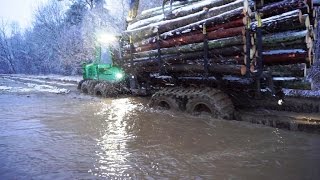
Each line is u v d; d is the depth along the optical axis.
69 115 9.68
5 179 4.62
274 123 7.33
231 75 8.39
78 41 33.78
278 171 4.66
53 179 4.57
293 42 7.30
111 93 13.71
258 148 5.73
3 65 61.72
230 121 7.92
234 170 4.73
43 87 20.97
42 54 45.25
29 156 5.62
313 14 8.04
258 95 8.11
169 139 6.52
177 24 9.59
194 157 5.35
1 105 12.22
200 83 9.64
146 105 10.97
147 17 12.02
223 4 8.73
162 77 11.23
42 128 7.90
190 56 9.24
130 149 5.90
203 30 8.51
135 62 11.95
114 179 4.51
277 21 7.40
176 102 9.46
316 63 12.50
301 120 7.18
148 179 4.48
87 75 17.08
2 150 6.02
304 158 5.16
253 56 7.93
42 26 43.75
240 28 7.62
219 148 5.80
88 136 6.96
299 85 7.76
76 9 39.25
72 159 5.41
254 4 8.08
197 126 7.55
